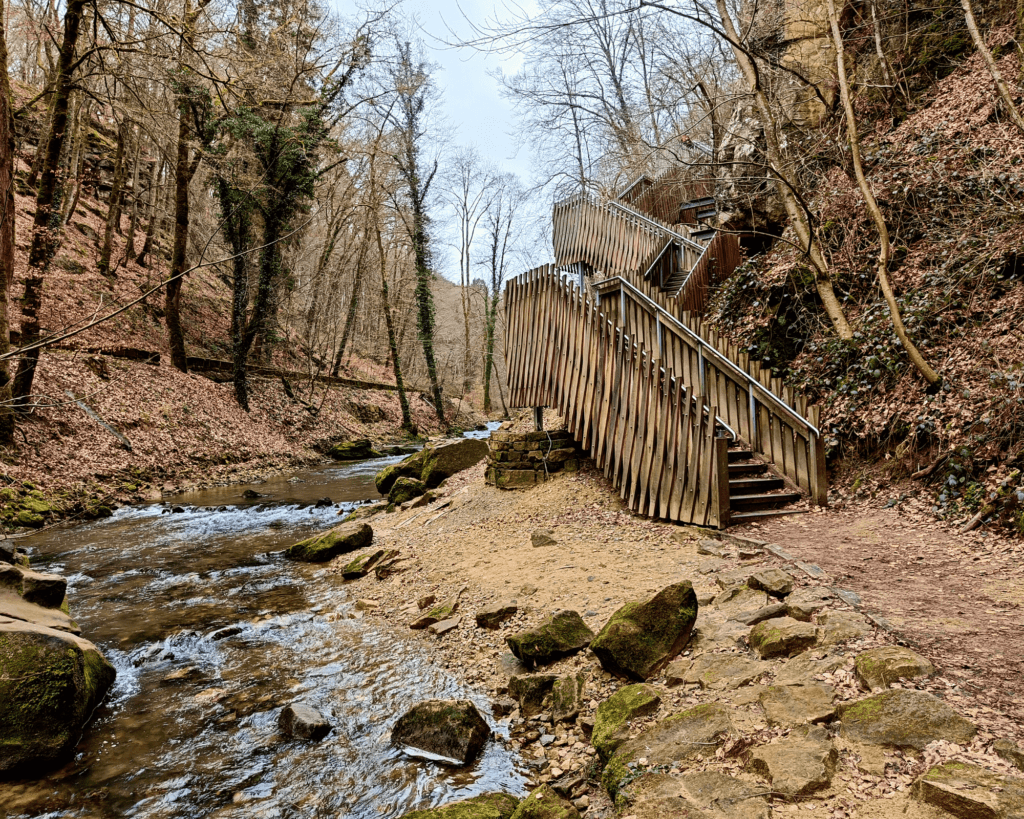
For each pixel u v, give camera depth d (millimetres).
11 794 3600
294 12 18281
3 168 11570
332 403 28516
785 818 2480
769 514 7156
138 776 3771
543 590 5926
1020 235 7805
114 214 24031
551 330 9836
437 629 5711
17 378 13406
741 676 3699
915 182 9812
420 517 10055
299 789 3611
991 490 5906
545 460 9656
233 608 6918
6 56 10961
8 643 4160
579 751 3703
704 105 14742
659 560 6191
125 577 8219
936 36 12414
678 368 9312
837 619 4012
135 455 15500
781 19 14164
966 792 2260
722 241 13156
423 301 33688
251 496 14602
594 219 17766
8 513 10961
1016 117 6938
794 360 10141
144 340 22266
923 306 8281
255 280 23844
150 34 12438
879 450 7844
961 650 3490
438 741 3885
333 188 28438
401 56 26984
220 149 19922
